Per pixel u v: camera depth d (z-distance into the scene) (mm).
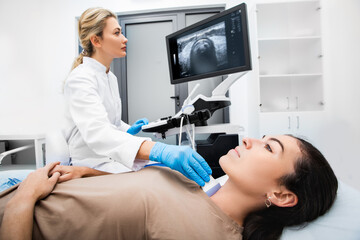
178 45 1231
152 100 2680
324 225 663
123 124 1357
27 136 1848
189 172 671
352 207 708
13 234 455
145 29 2639
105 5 2449
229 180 736
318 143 1926
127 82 2689
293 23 2178
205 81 2562
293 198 644
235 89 2398
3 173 1066
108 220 515
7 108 2434
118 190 563
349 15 1842
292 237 655
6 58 2426
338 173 1896
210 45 1104
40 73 2414
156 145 690
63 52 2406
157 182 603
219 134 1263
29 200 526
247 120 2385
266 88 2291
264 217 680
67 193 563
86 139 775
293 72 2260
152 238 495
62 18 2408
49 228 517
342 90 1916
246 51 970
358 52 1832
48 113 2402
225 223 599
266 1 1999
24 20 2408
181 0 2395
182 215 526
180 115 967
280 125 1944
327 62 1961
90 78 908
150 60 2660
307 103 2199
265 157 665
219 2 2369
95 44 1007
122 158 693
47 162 1049
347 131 1909
